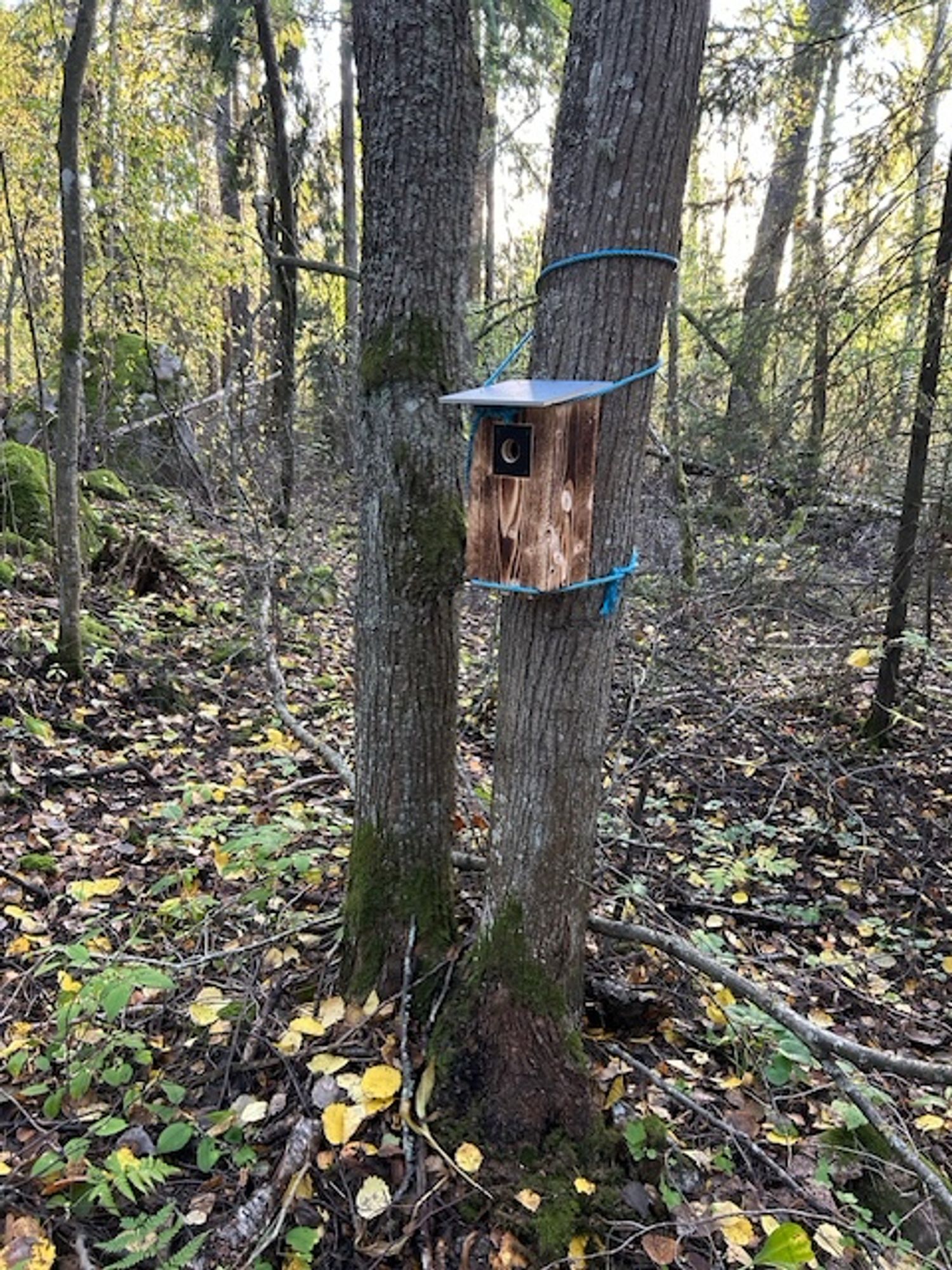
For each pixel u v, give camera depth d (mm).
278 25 9062
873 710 5340
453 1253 1960
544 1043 2215
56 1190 2098
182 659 5711
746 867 3824
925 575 5285
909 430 5113
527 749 2178
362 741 2594
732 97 5805
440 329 2410
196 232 9938
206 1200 2074
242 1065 2441
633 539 2139
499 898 2277
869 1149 2438
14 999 2771
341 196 11578
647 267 1946
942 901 3988
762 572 6082
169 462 9227
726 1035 2668
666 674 5207
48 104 8828
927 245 5125
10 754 4215
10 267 9742
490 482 1902
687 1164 2238
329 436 8867
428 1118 2203
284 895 3277
